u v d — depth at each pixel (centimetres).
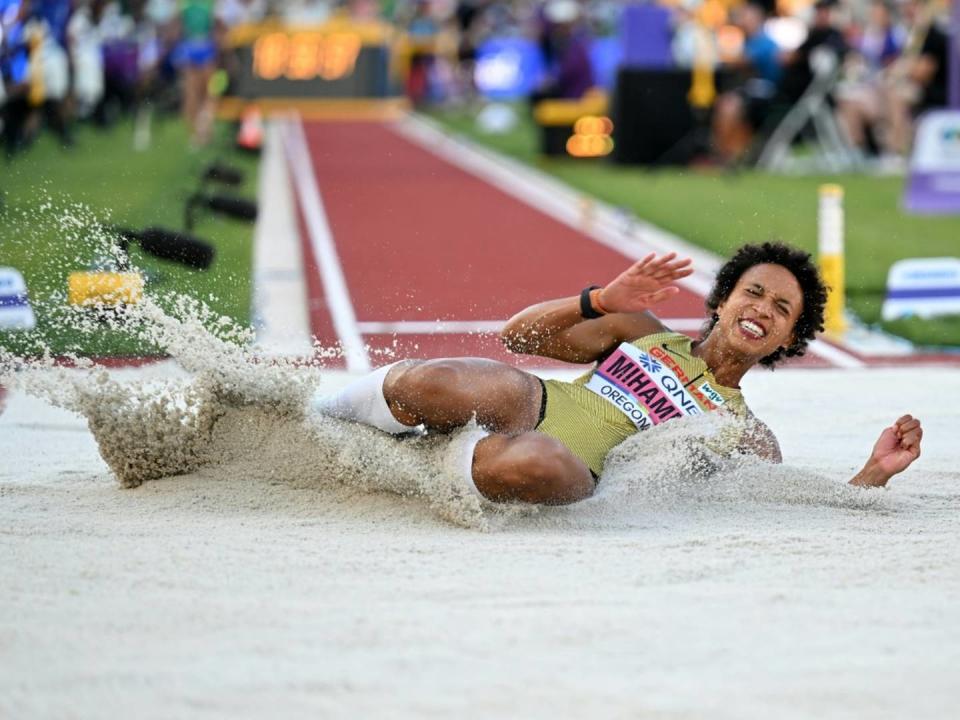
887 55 7088
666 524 1605
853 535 1548
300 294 3562
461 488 1590
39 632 1166
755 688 1042
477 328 3159
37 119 5791
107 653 1114
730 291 1744
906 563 1416
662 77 6825
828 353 3070
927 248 4616
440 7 11956
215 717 980
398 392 1669
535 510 1605
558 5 8900
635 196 5956
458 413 1648
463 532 1555
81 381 1762
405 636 1157
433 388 1644
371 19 11706
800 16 8306
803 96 6744
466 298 3597
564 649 1127
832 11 6706
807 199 5716
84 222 2373
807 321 1744
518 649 1126
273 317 3228
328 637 1154
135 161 5941
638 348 1719
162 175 5472
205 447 1767
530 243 4728
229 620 1200
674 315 3431
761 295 1695
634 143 6881
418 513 1636
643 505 1656
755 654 1120
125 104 7250
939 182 5216
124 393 1758
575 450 1661
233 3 9688
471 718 982
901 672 1080
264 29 10656
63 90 6094
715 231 5000
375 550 1455
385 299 3538
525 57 11469
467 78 11581
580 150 7262
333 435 1733
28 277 2770
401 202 5728
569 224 5238
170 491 1716
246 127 6850
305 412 1750
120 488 1756
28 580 1325
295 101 10688
